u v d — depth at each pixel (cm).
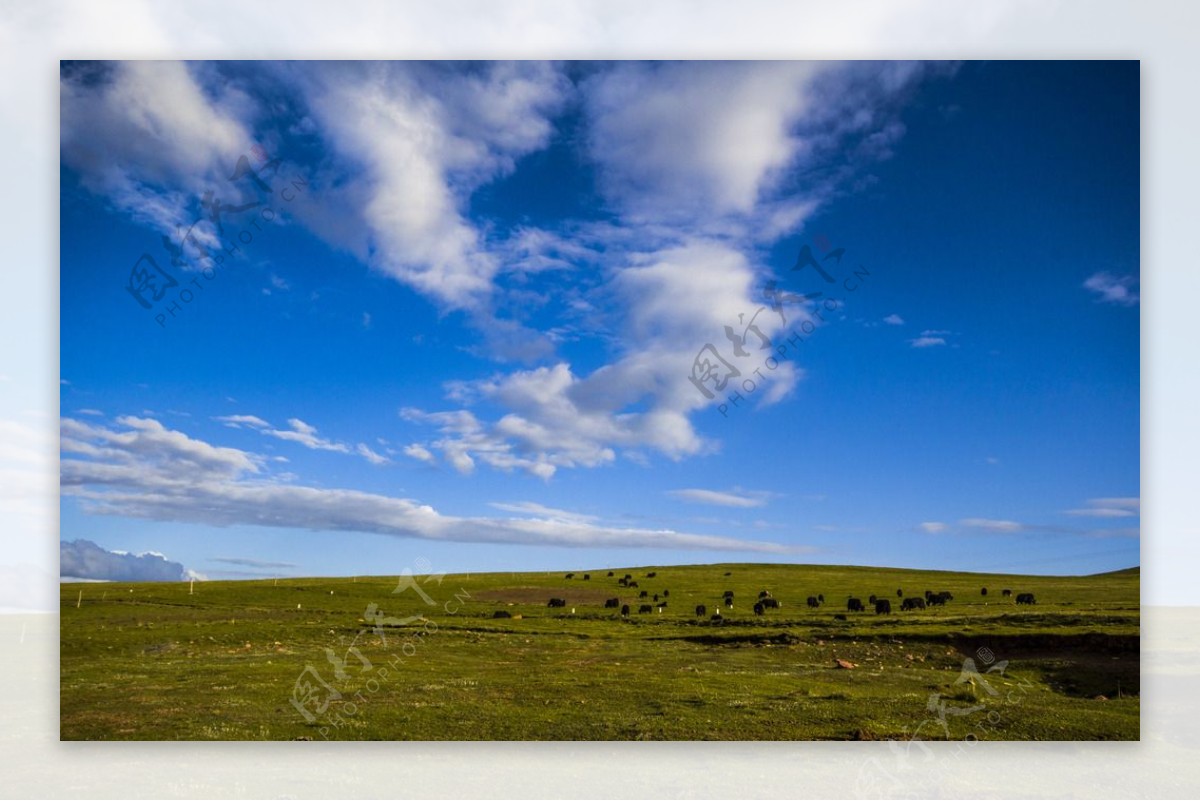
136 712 2105
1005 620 2808
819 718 2075
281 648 2716
